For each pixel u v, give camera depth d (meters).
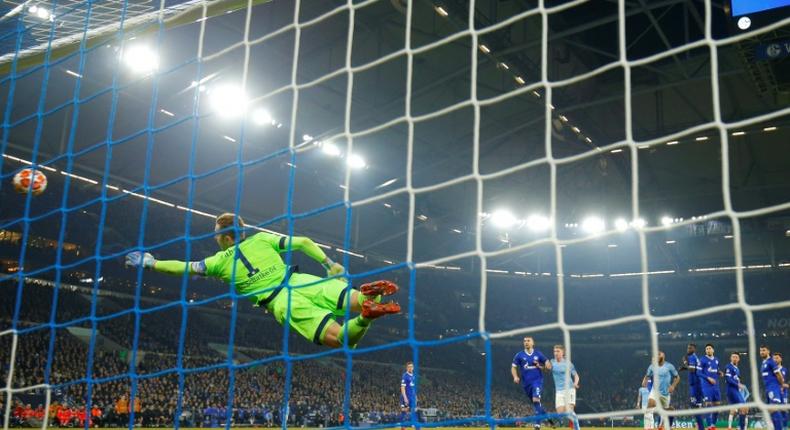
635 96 33.50
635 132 35.91
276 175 34.91
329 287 5.68
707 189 40.91
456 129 35.41
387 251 45.94
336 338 5.47
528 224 43.88
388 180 38.09
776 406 3.48
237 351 39.28
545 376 47.78
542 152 38.47
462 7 25.17
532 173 40.44
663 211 44.34
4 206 31.39
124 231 37.19
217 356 37.00
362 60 28.88
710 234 46.38
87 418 6.17
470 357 50.91
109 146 7.12
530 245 4.38
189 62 6.96
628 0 25.14
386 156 36.28
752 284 49.25
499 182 41.12
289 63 26.70
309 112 31.06
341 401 36.09
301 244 5.59
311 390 36.44
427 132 35.03
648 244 47.09
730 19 12.82
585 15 28.20
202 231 39.44
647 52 30.12
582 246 48.50
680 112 33.91
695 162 38.50
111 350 33.69
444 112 5.19
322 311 5.66
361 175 36.88
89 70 22.45
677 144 36.69
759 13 12.46
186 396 29.22
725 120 33.31
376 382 41.88
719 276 49.75
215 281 41.75
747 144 36.22
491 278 49.69
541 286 53.66
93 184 31.12
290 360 5.39
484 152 37.81
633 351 50.50
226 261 6.07
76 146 27.89
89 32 8.96
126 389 27.91
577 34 29.03
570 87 32.09
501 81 31.55
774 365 14.45
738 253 3.71
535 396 14.77
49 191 32.16
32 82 23.56
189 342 37.22
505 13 27.09
